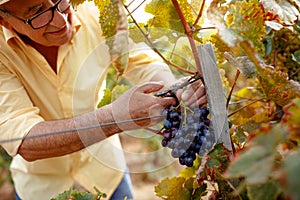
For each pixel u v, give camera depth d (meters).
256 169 1.06
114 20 1.96
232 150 1.71
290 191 0.88
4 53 2.32
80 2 2.08
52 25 2.12
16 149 2.10
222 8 1.73
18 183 2.85
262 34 1.72
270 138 1.11
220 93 1.71
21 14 2.07
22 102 2.25
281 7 1.84
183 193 1.84
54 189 2.77
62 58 2.35
